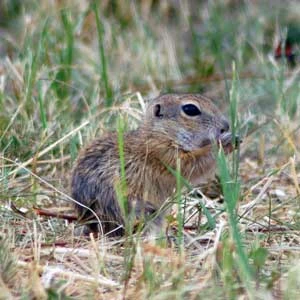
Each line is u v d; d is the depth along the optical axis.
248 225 11.19
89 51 16.58
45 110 14.06
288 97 15.67
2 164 12.60
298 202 11.95
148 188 11.42
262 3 19.84
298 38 18.73
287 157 13.70
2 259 9.33
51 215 11.48
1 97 14.05
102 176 11.32
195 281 9.27
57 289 8.92
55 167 12.89
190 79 16.83
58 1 17.36
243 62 17.84
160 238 10.09
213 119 11.56
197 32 19.39
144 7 19.31
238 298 8.75
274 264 9.95
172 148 11.44
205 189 12.86
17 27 18.27
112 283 9.27
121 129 10.43
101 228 10.94
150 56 16.81
